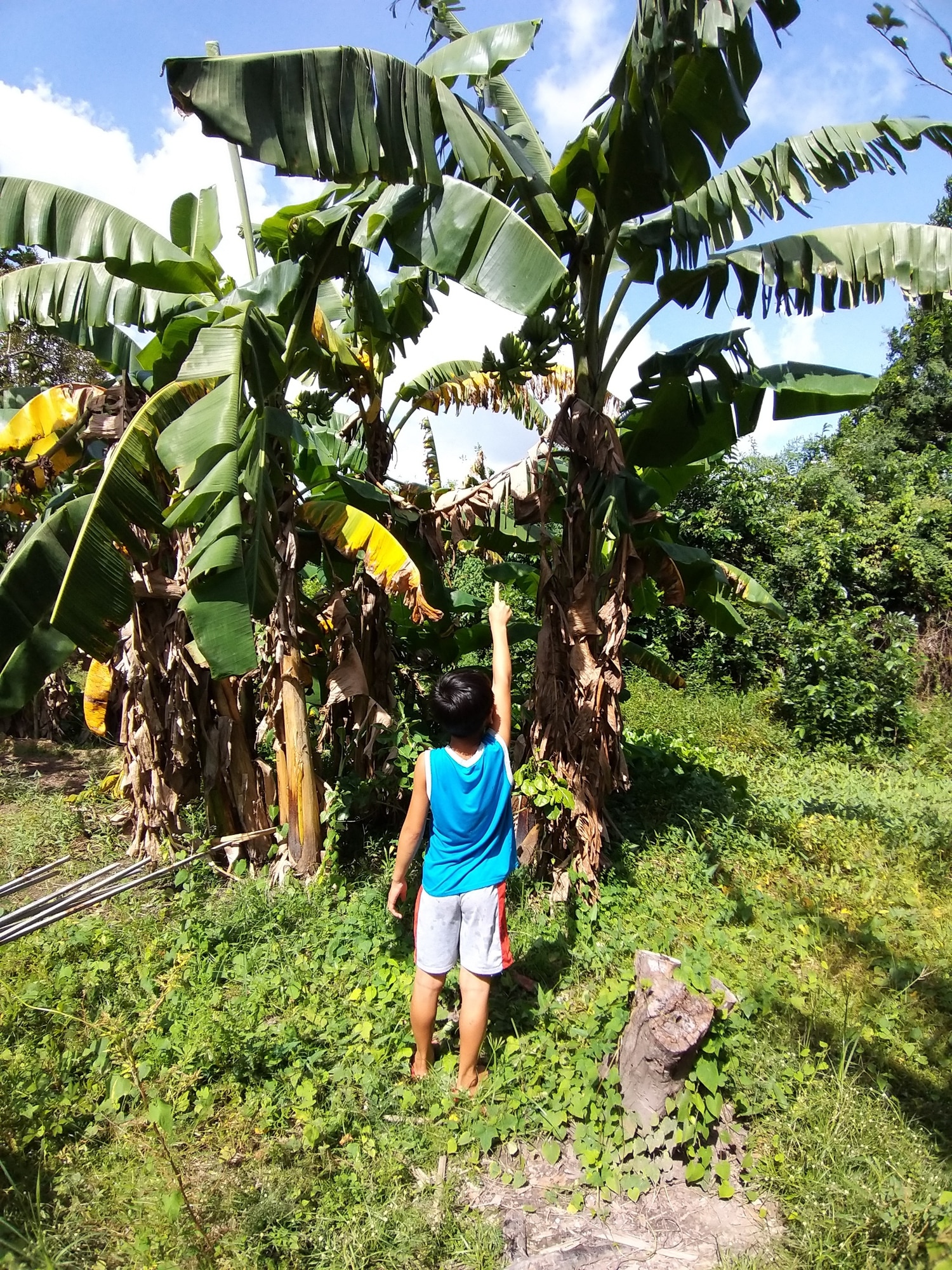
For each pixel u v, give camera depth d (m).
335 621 5.44
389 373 6.05
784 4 3.68
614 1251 2.64
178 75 3.16
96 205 4.61
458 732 3.12
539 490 4.99
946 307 5.38
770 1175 2.86
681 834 5.90
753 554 12.82
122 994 3.79
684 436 5.36
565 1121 3.11
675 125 4.18
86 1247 2.52
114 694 8.87
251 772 5.54
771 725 10.75
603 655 4.98
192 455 3.61
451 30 5.29
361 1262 2.48
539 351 4.59
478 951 3.17
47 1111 3.02
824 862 5.96
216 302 4.81
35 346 11.21
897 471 14.86
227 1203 2.66
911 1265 2.46
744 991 3.82
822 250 4.73
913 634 12.05
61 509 4.20
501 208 4.03
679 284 4.96
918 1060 3.47
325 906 4.64
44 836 5.88
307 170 3.40
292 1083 3.20
